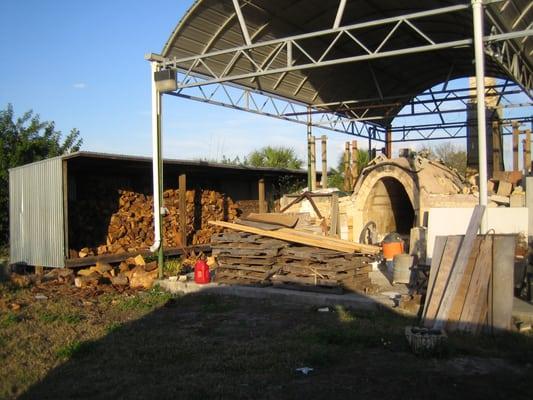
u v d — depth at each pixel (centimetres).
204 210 1834
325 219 1770
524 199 1443
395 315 889
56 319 916
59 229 1364
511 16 1051
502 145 2288
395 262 1136
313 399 535
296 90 1830
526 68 1402
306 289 1039
